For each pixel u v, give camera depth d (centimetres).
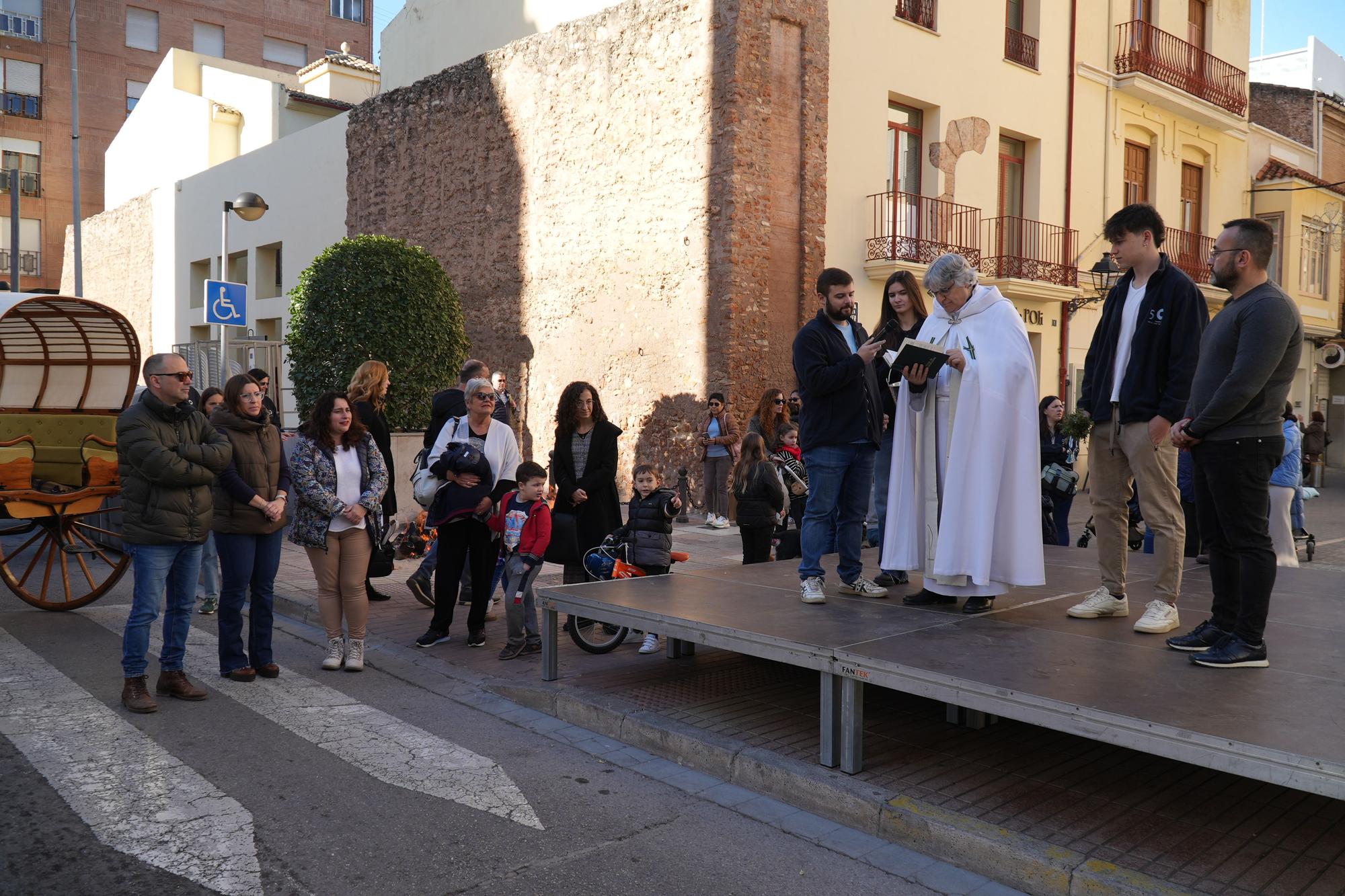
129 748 495
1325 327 2775
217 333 2647
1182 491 866
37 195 3866
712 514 1361
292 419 2259
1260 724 345
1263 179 2528
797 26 1485
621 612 550
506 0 1983
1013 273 1797
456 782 464
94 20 3962
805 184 1493
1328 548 1334
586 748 521
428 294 1369
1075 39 1945
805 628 489
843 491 577
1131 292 483
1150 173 2198
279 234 2388
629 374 1591
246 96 2723
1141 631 475
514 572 678
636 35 1565
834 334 551
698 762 488
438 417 858
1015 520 495
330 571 656
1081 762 464
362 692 615
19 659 656
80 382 914
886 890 364
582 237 1669
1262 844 371
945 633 476
